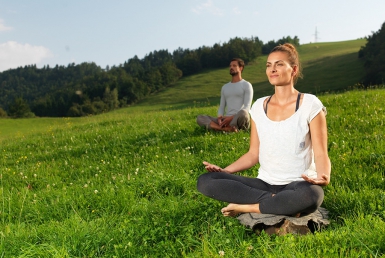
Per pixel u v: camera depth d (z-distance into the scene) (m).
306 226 3.40
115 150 8.89
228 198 3.66
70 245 3.46
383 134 6.80
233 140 7.95
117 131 12.39
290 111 3.73
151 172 6.10
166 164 6.81
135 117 17.66
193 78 136.12
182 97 109.25
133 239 3.66
